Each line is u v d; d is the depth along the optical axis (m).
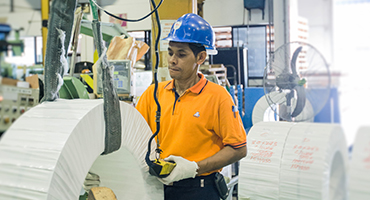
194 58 1.71
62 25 1.10
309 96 1.68
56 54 1.13
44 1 3.14
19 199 0.90
